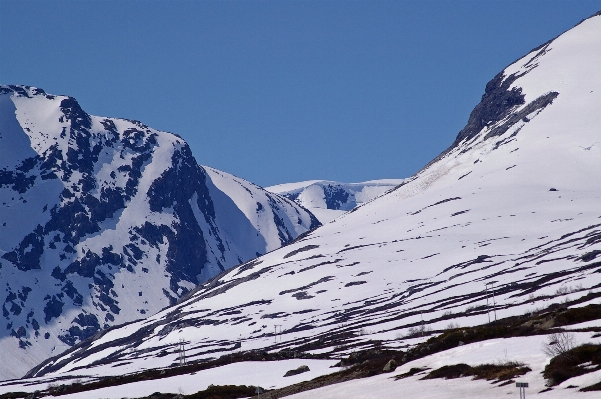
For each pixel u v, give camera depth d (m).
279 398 89.81
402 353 113.75
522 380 69.12
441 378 77.62
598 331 85.50
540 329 96.00
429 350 97.81
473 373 76.31
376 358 116.44
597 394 59.50
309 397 84.50
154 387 124.69
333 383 94.44
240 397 101.00
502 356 79.75
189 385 123.12
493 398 65.25
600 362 67.06
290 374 119.31
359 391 80.44
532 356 77.25
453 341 98.12
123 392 121.44
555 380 65.62
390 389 77.12
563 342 75.50
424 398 69.69
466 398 66.81
